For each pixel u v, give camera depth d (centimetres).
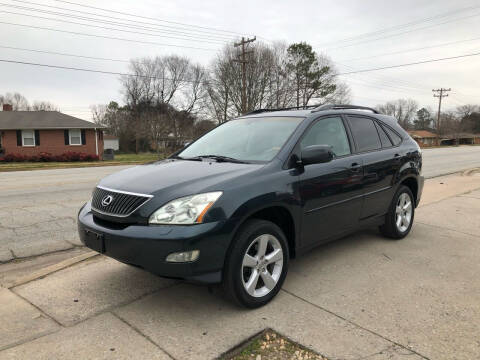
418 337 285
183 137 4447
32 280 393
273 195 335
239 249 311
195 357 262
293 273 409
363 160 446
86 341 281
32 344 278
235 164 365
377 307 332
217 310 327
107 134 6700
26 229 599
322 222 394
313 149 354
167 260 289
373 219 477
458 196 853
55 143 3036
